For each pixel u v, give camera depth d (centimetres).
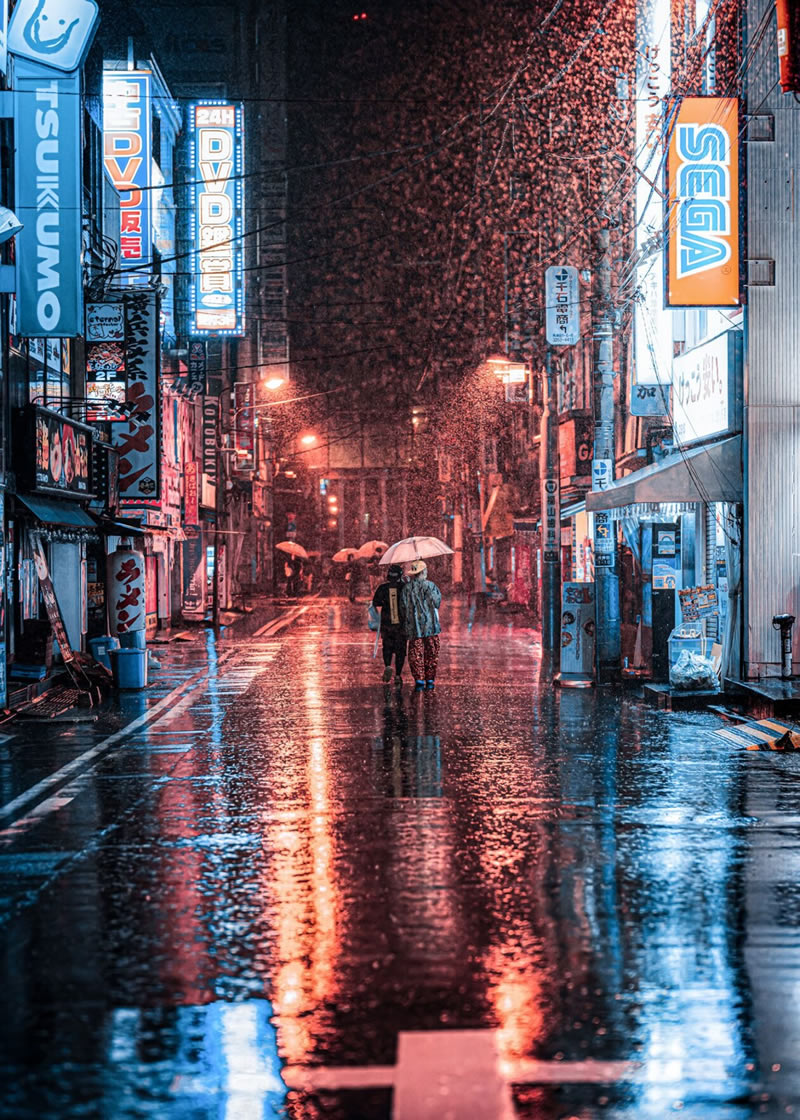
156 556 4362
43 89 2189
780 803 1205
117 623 3138
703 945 748
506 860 977
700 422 2245
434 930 784
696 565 2261
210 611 5228
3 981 691
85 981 689
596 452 2472
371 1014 632
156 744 1664
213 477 4981
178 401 4841
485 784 1321
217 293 4734
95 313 2978
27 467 2244
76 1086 545
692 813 1157
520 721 1878
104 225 3419
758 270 2014
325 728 1809
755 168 2012
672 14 2322
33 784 1352
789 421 2030
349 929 789
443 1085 542
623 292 2645
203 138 4712
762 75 2003
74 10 2175
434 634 2367
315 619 5300
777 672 2025
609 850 1007
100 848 1034
